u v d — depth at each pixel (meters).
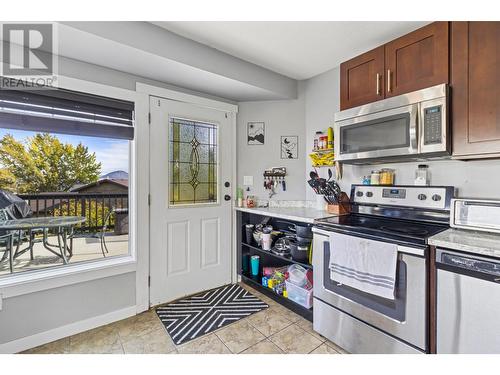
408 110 1.52
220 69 2.03
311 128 2.63
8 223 1.91
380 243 1.36
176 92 2.24
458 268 1.12
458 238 1.22
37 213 2.20
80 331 1.78
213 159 2.53
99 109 1.87
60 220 2.13
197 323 1.90
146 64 1.82
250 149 2.74
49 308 1.67
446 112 1.39
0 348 1.52
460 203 1.39
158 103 2.15
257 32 1.76
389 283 1.31
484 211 1.30
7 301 1.54
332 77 2.41
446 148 1.39
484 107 1.29
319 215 2.02
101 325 1.87
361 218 1.87
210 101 2.47
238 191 2.67
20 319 1.58
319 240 1.74
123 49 1.60
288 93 2.59
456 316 1.13
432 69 1.48
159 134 2.16
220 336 1.74
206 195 2.49
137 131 2.03
